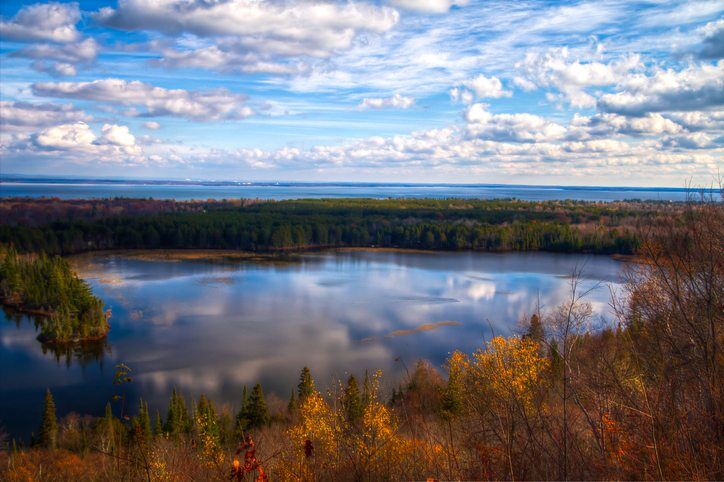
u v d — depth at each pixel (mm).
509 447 4617
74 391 35094
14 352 43562
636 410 4785
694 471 4441
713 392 4695
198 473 6426
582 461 4555
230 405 31219
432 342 42812
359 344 42719
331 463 6152
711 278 5035
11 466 13086
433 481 4789
